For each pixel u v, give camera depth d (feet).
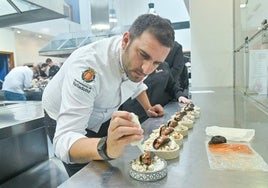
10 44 22.43
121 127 1.75
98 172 1.73
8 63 22.68
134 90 3.49
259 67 4.82
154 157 1.75
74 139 2.04
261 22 4.69
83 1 26.68
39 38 26.16
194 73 8.77
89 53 2.42
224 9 8.29
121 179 1.62
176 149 1.95
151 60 2.14
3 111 5.66
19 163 6.00
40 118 4.87
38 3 5.41
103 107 2.85
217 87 8.21
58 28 24.77
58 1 6.16
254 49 5.29
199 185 1.49
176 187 1.47
